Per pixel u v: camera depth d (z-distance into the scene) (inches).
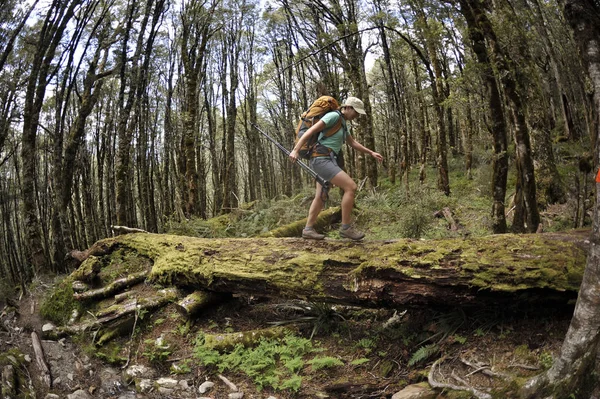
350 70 482.9
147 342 174.6
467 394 115.6
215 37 724.7
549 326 127.4
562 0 106.7
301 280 163.9
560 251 128.0
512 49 209.2
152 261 222.1
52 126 514.6
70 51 331.3
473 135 601.9
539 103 315.6
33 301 226.4
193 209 467.2
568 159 352.8
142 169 534.3
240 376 151.2
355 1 493.7
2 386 135.9
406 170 446.0
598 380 99.1
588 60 101.7
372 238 295.4
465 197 406.3
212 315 190.5
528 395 105.3
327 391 138.3
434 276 139.8
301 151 163.9
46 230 428.1
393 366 145.2
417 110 700.7
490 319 140.6
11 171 536.7
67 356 172.9
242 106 888.3
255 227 354.0
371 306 156.6
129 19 338.6
